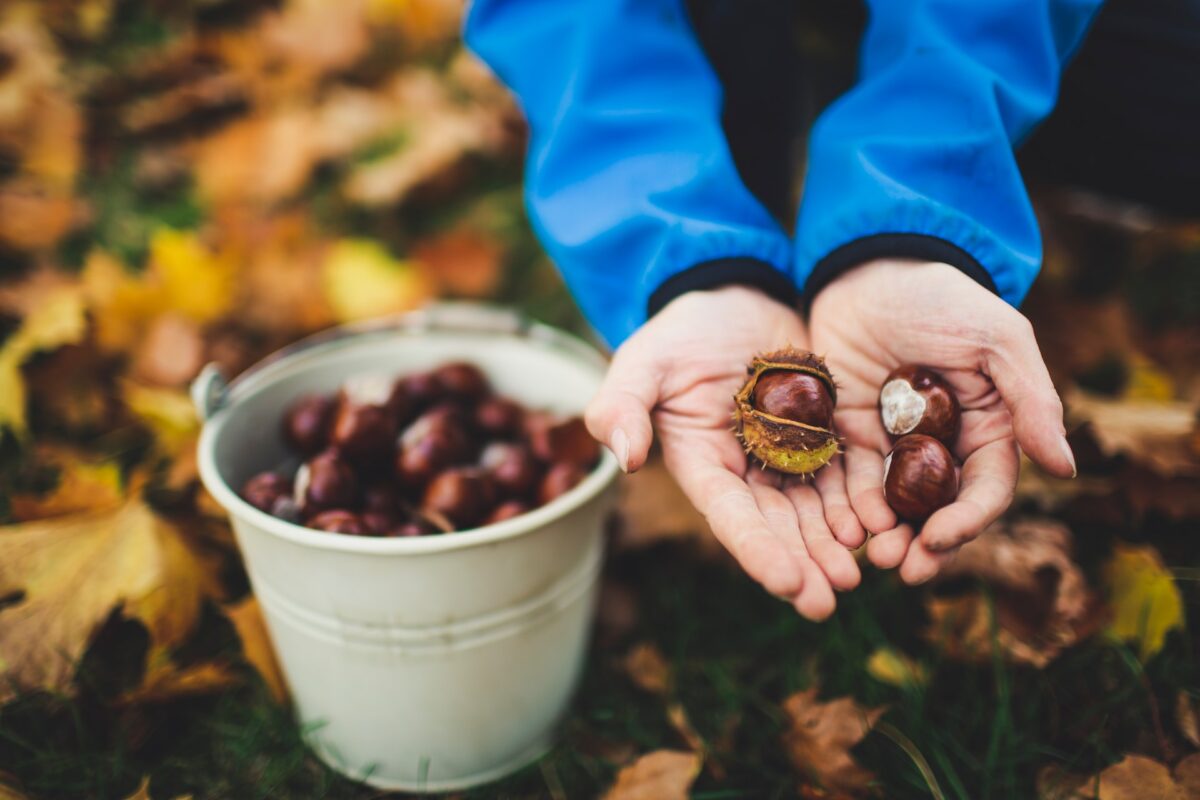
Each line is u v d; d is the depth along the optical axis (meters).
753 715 0.62
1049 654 0.61
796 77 0.76
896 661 0.62
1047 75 0.57
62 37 1.07
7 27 1.05
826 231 0.56
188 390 0.80
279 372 0.65
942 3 0.56
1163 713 0.59
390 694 0.57
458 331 0.70
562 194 0.60
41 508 0.66
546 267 0.93
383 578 0.53
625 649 0.66
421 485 0.62
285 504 0.59
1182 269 0.89
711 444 0.53
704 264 0.56
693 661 0.65
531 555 0.55
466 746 0.59
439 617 0.55
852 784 0.56
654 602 0.68
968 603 0.64
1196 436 0.68
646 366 0.53
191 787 0.58
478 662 0.56
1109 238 0.93
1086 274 0.91
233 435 0.61
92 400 0.78
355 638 0.55
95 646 0.63
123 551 0.63
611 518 0.69
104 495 0.66
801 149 0.92
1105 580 0.64
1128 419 0.70
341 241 0.93
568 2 0.60
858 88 0.58
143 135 1.02
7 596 0.62
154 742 0.60
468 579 0.54
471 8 0.63
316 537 0.53
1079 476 0.70
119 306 0.80
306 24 1.09
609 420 0.50
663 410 0.53
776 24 0.72
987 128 0.54
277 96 1.06
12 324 0.85
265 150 0.99
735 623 0.67
